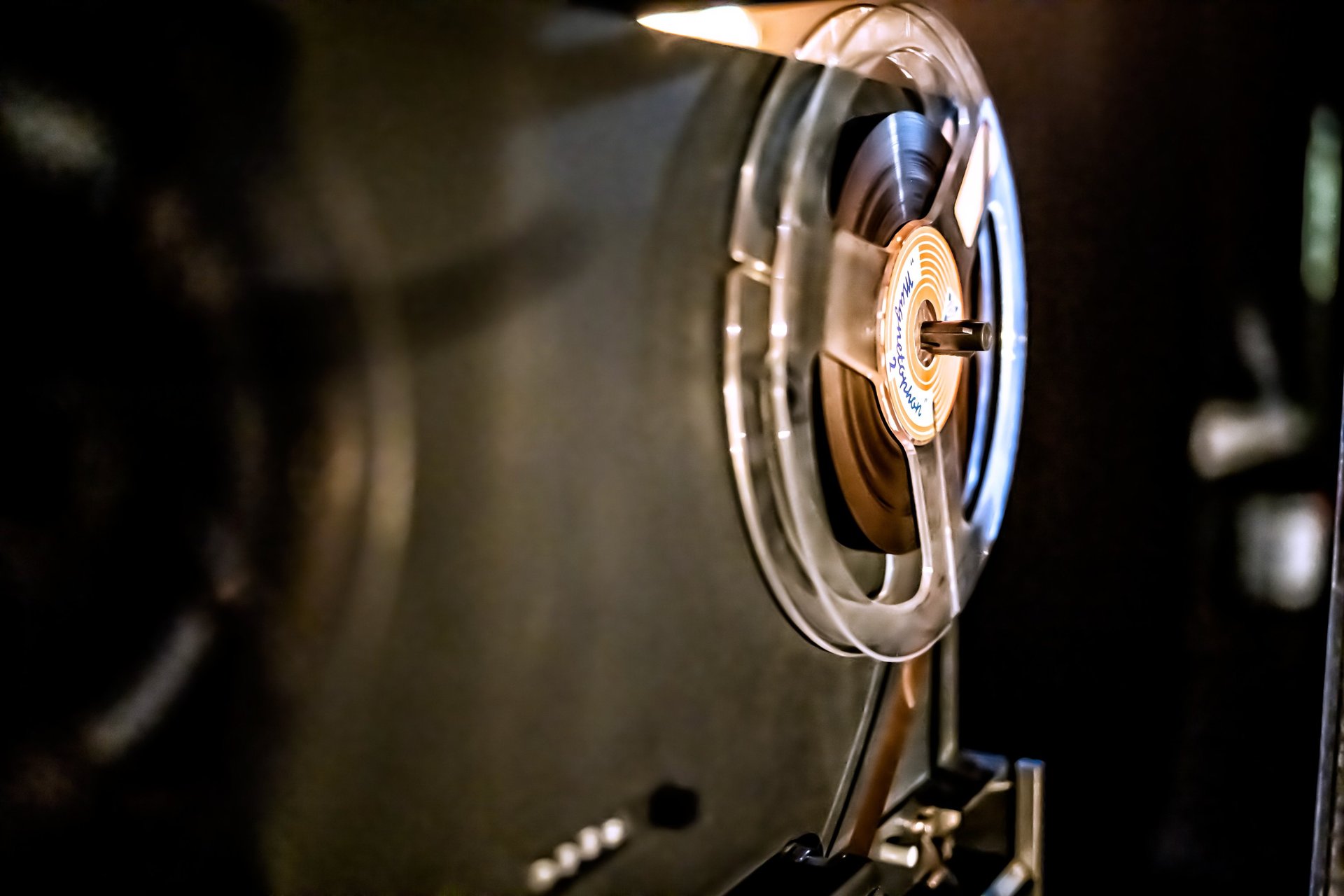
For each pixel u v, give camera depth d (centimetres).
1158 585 60
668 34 42
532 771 39
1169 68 58
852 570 48
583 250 40
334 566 35
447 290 37
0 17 29
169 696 33
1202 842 59
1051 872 62
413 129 36
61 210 30
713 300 43
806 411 45
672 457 42
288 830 34
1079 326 60
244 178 34
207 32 33
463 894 38
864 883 46
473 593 37
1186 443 59
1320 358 56
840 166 46
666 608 42
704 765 44
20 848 30
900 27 47
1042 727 62
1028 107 60
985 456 55
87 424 31
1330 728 55
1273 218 57
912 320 48
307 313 34
